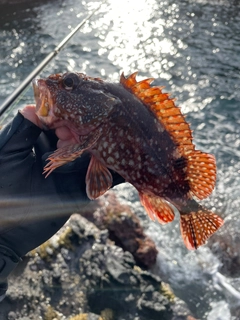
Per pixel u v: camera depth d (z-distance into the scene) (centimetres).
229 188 143
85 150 47
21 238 52
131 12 286
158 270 105
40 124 50
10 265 53
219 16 277
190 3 296
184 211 50
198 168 48
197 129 174
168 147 47
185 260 109
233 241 115
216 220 51
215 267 109
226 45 241
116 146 46
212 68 219
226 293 102
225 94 197
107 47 242
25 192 50
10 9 284
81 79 46
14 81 204
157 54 234
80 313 82
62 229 95
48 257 88
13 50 233
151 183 48
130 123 45
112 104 45
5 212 50
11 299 79
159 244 113
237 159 158
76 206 52
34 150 52
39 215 51
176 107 45
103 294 85
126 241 104
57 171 51
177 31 258
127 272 89
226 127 175
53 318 79
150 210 50
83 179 52
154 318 84
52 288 83
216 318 96
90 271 87
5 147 49
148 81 45
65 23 269
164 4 296
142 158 46
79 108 45
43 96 46
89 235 95
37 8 288
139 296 86
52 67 220
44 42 244
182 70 218
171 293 90
